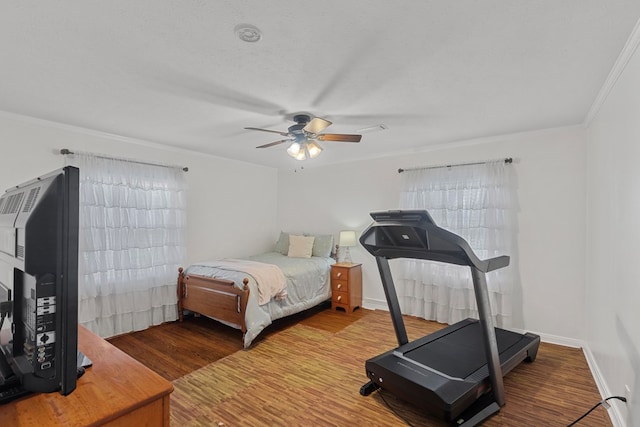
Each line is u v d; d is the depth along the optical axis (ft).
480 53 6.24
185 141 12.91
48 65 6.67
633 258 6.02
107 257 11.59
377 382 7.88
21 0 4.66
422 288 13.92
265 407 7.57
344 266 15.17
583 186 10.85
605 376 8.00
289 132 9.78
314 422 7.03
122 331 12.00
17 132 9.78
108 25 5.32
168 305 13.41
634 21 5.23
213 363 9.85
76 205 3.23
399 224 7.50
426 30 5.50
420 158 14.34
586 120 10.27
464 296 12.76
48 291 3.15
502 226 11.89
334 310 15.40
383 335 12.14
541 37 5.71
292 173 19.02
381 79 7.37
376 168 15.71
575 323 11.00
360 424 6.97
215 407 7.58
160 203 13.03
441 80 7.43
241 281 11.51
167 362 9.92
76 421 2.92
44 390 3.26
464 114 9.79
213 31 5.51
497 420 7.06
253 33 5.57
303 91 8.01
